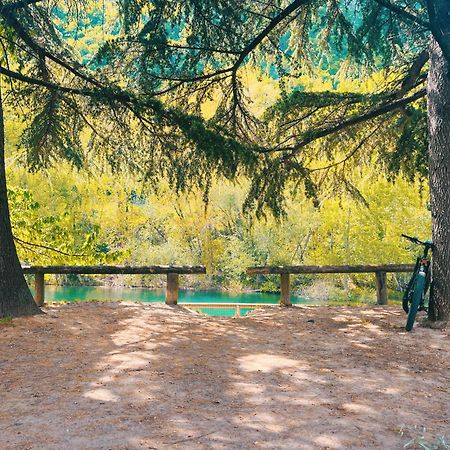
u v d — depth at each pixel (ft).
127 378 16.22
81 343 21.11
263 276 112.98
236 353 19.97
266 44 33.35
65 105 33.01
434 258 26.14
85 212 103.71
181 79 30.94
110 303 32.22
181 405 13.82
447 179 25.89
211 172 31.32
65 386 15.40
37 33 30.76
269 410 13.57
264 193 35.96
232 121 34.73
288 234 103.35
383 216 91.45
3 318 25.18
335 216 95.45
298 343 22.06
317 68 37.76
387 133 38.19
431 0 25.29
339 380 16.55
